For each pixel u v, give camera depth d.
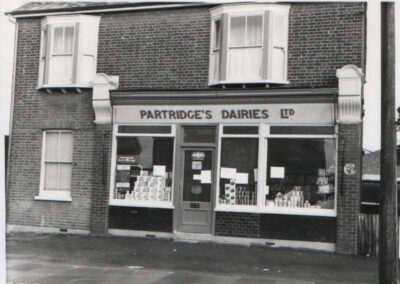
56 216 14.26
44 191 14.52
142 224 13.41
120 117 13.70
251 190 12.70
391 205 8.16
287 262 10.59
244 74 12.75
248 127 12.78
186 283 8.55
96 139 13.90
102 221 13.66
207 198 13.02
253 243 12.45
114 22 14.14
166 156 13.45
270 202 12.52
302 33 12.59
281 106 12.38
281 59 12.67
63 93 14.44
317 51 12.45
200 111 13.03
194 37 13.41
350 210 11.77
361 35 12.17
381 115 8.29
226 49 12.84
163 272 9.44
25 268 9.64
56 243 12.48
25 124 14.76
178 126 13.27
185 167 13.27
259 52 12.72
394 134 8.22
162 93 13.16
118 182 13.74
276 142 12.61
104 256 10.93
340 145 11.95
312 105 12.16
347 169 11.86
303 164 12.39
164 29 13.68
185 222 13.12
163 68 13.59
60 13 14.35
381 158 8.29
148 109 13.41
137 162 13.64
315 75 12.41
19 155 14.74
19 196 14.64
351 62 12.20
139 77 13.77
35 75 14.80
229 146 12.92
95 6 13.97
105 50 14.14
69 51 14.38
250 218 12.53
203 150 13.16
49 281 8.60
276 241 12.32
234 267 10.00
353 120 11.88
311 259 10.95
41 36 14.84
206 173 13.09
